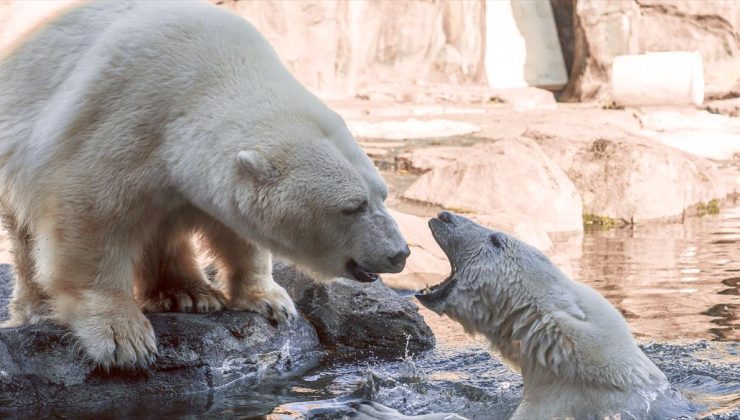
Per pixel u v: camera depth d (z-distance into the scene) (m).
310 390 6.18
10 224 6.42
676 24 26.44
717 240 11.52
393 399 5.91
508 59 28.44
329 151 5.68
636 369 5.33
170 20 5.95
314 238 5.72
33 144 5.96
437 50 28.03
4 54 6.25
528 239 11.18
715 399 5.54
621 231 12.53
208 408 5.81
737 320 7.59
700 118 21.19
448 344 7.30
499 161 13.36
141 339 6.09
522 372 5.66
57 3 6.29
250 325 6.75
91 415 5.71
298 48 25.02
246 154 5.47
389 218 5.77
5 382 5.89
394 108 23.03
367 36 26.80
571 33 28.95
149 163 5.77
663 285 8.98
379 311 7.48
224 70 5.86
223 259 6.86
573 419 5.21
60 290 6.04
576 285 5.59
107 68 5.77
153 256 6.68
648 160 13.88
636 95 23.44
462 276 5.79
